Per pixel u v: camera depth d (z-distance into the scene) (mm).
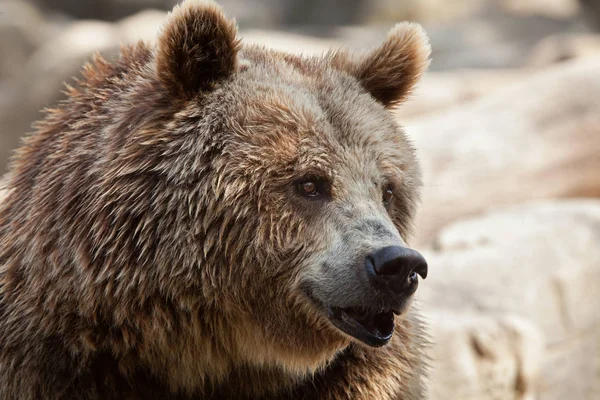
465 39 40969
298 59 8344
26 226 7711
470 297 13062
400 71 8406
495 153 18188
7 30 38188
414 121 20031
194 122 7383
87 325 7367
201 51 7414
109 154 7422
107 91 8008
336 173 7359
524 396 12055
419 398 8469
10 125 29906
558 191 18234
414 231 8539
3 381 7418
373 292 7004
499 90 20078
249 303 7434
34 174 8070
